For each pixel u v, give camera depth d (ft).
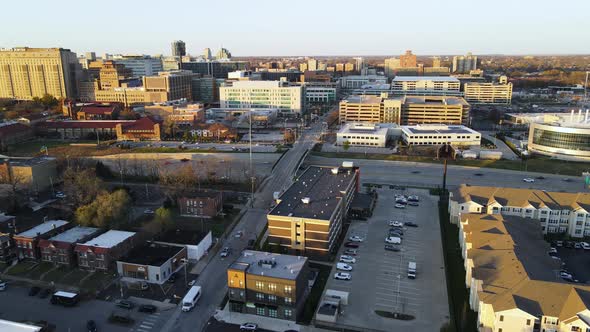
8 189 593.01
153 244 441.68
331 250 449.06
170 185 602.85
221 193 570.05
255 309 351.05
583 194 493.36
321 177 575.79
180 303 365.20
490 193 515.09
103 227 479.41
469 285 375.04
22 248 438.81
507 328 296.10
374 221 533.55
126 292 380.99
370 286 388.16
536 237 403.95
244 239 482.69
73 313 350.84
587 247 449.89
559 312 287.89
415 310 352.90
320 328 332.60
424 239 482.28
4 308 356.59
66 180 595.06
